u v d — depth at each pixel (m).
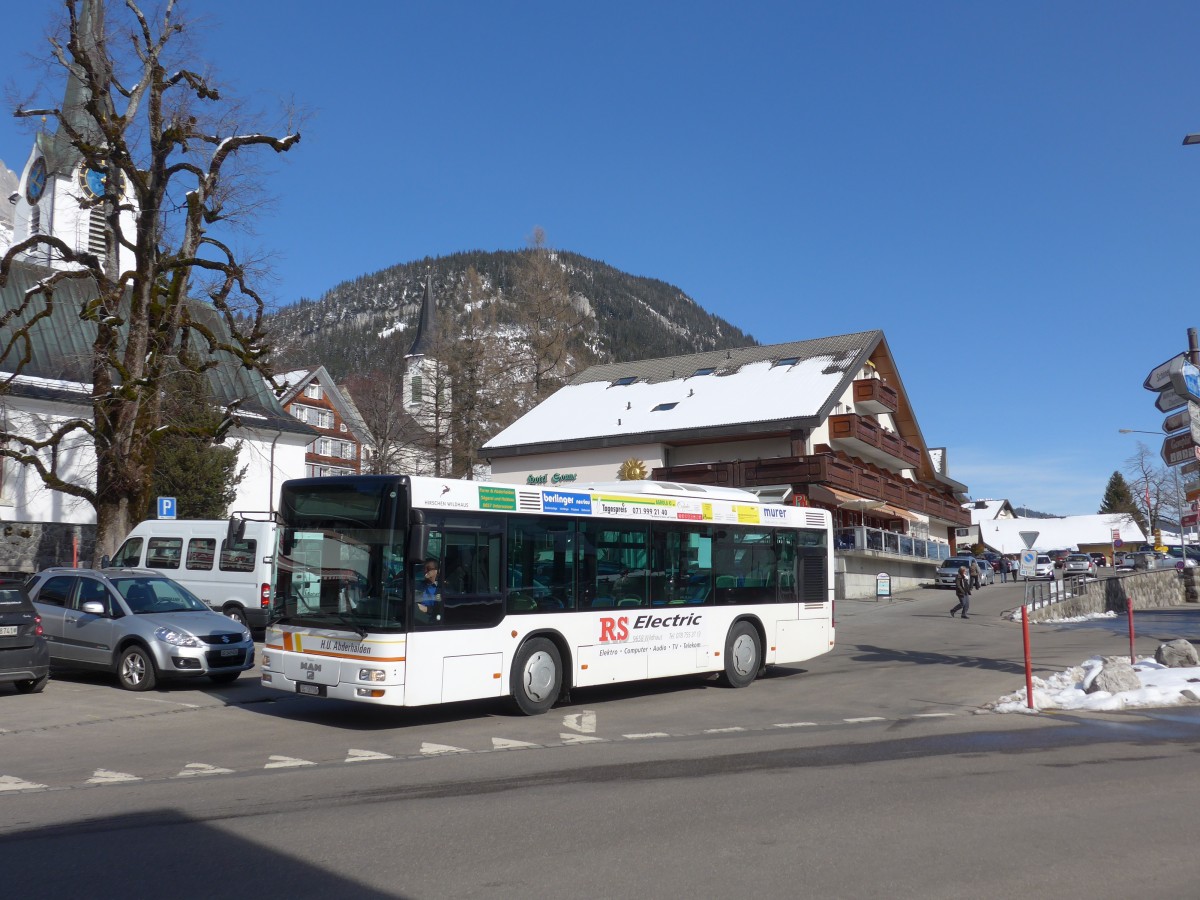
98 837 6.77
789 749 10.38
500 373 58.16
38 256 36.66
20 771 9.22
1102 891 5.59
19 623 13.84
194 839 6.70
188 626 14.80
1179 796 8.05
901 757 9.87
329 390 76.88
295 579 12.18
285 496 12.47
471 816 7.33
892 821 7.19
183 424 27.30
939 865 6.09
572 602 13.33
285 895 5.55
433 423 57.75
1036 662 19.05
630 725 12.16
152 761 9.70
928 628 28.27
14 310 22.44
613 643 13.79
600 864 6.11
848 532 43.50
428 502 11.73
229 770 9.21
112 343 22.47
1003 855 6.30
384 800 7.89
